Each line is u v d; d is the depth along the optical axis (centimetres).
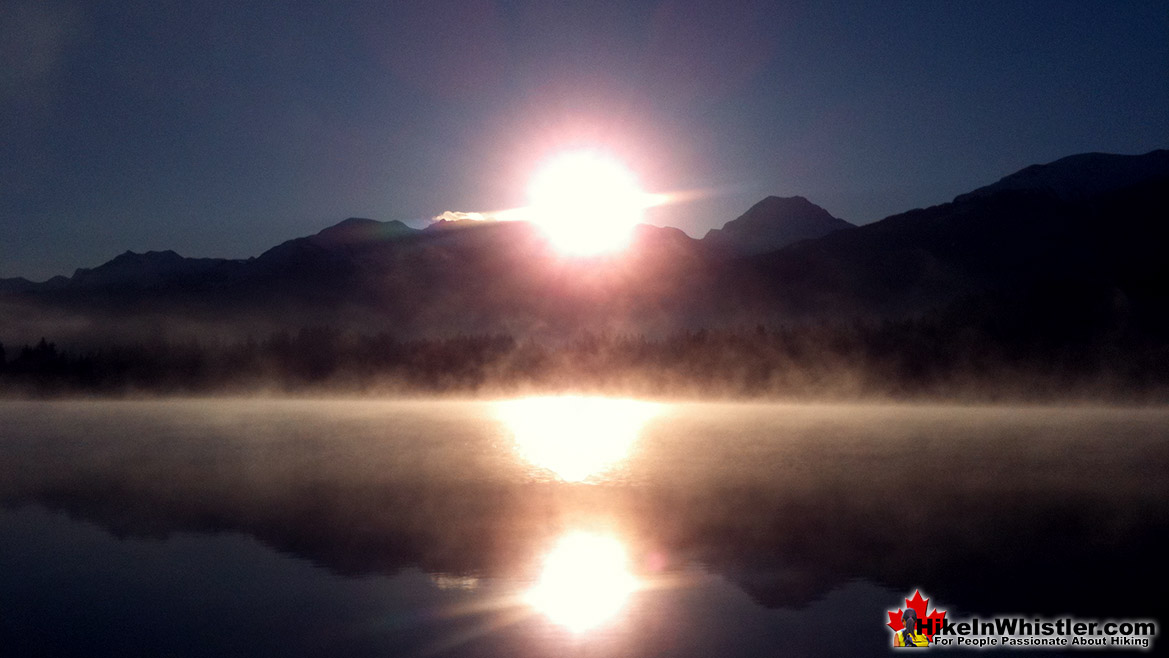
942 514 2675
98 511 2747
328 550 2195
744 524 2512
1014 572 1980
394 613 1686
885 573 1969
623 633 1572
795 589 1850
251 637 1562
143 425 6800
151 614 1692
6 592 1834
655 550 2180
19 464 4022
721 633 1580
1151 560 2078
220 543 2281
